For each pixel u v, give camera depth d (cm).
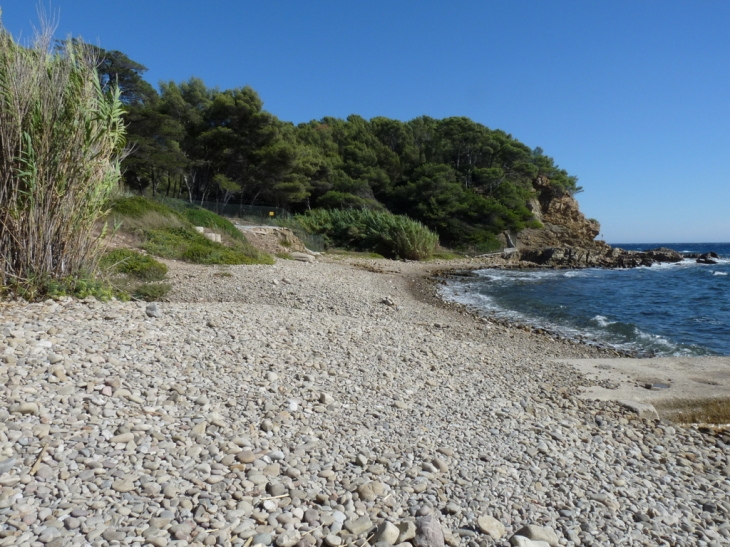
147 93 3766
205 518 297
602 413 618
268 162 4000
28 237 690
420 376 657
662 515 392
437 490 373
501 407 586
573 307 1752
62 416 379
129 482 317
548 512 369
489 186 6019
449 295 1977
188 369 518
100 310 677
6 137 673
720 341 1230
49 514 278
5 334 513
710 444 577
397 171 5925
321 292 1409
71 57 718
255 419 438
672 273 3384
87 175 746
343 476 373
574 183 8094
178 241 1797
